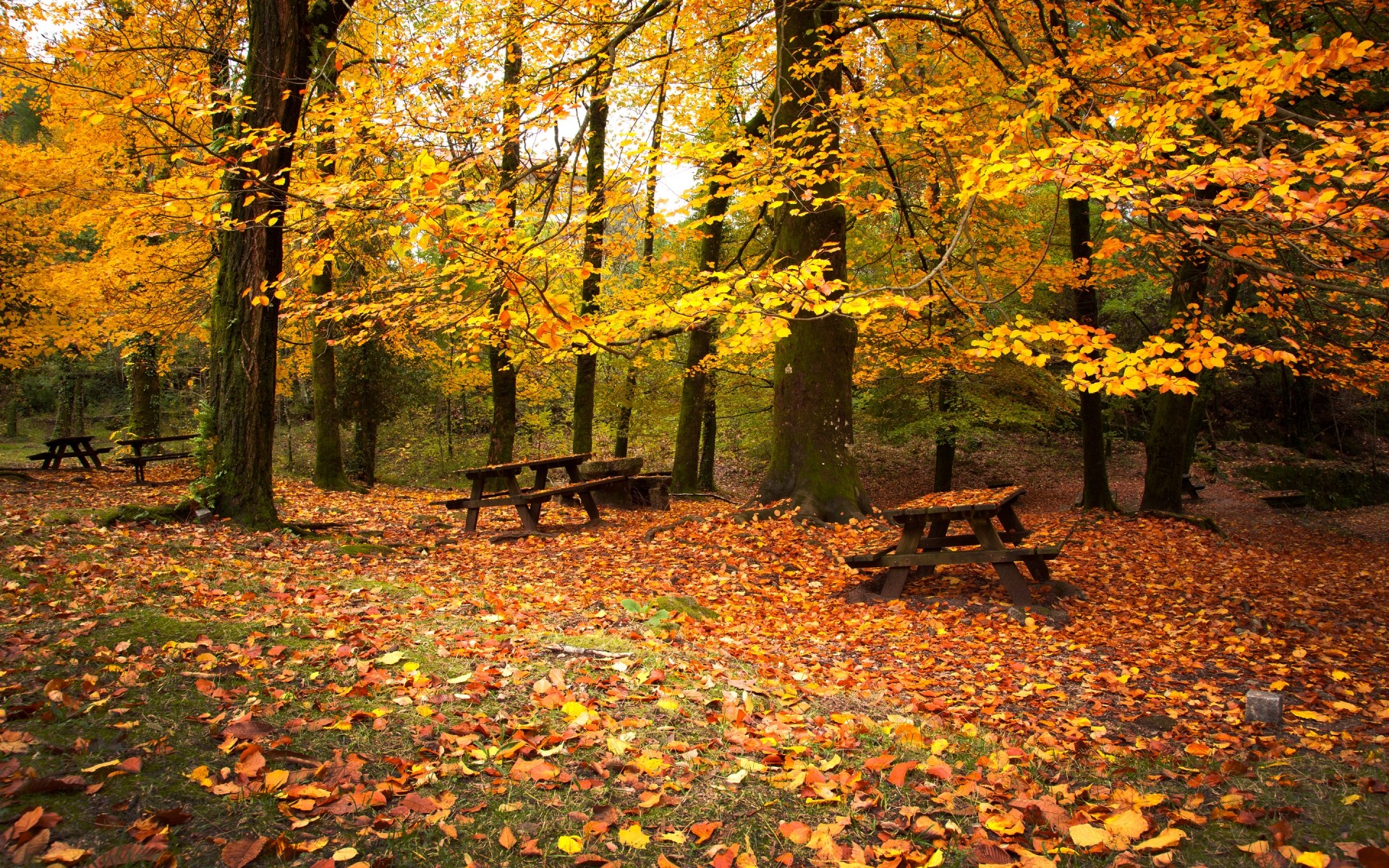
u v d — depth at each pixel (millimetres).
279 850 2006
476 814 2291
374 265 10148
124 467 14945
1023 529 7742
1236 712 3711
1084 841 2291
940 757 2988
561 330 3523
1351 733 3377
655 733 2949
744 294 3957
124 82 7598
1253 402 24438
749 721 3184
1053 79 5477
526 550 7270
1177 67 4516
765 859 2207
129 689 2809
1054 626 5277
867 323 8852
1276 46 4934
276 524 7395
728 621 5090
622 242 6906
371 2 7102
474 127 4320
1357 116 5098
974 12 7418
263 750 2457
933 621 5293
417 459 23281
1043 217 13883
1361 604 6719
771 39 9164
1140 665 4547
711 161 6145
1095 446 12070
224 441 7328
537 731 2846
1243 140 5520
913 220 11422
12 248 12336
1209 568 8117
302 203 4023
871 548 6941
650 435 23281
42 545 5273
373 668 3328
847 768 2811
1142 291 16922
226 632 3570
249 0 6500
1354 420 24141
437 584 5535
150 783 2234
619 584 5910
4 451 23953
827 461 8578
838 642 4863
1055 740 3275
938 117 6066
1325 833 2422
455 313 6277
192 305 12547
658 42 8938
